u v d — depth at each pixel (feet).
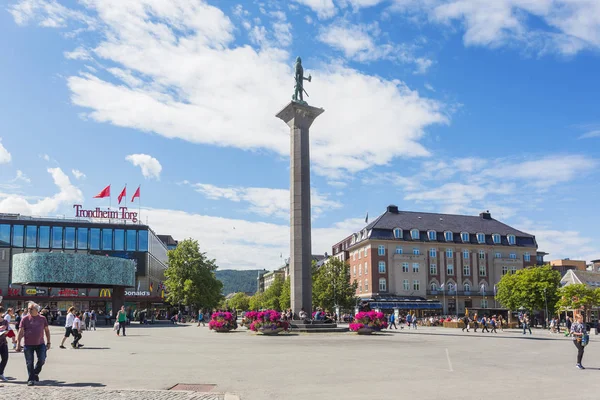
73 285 221.87
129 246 306.76
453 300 346.74
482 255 361.71
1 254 283.18
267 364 65.72
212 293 301.22
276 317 131.95
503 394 43.60
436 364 66.95
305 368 61.57
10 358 70.59
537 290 262.26
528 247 370.53
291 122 156.66
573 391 45.37
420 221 362.74
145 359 71.51
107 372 56.75
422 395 42.96
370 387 47.26
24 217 298.76
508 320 242.78
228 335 132.46
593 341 137.08
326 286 296.92
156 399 39.70
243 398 41.45
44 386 45.57
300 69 159.94
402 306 324.19
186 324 236.02
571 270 318.65
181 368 61.00
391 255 340.59
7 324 50.55
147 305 341.41
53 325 196.44
